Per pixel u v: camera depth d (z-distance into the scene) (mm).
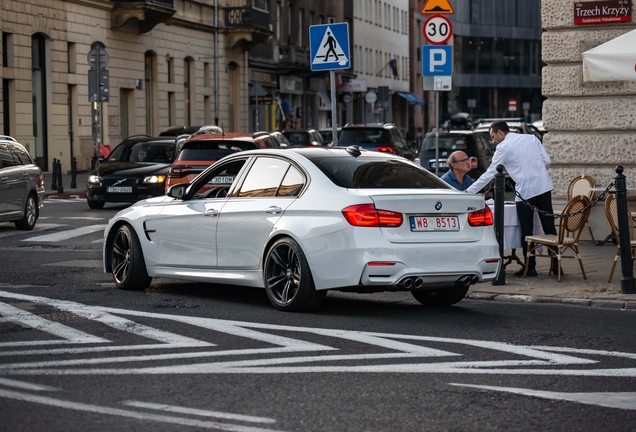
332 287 10914
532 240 14039
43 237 21078
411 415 6969
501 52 126000
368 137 36750
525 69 128125
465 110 124625
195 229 12492
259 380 7957
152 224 13070
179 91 56500
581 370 8352
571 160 18203
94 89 36438
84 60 46781
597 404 7270
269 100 55500
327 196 11086
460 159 14672
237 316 11047
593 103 18000
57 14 44219
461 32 122812
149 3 48781
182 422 6750
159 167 28547
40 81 43781
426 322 10758
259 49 67500
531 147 14438
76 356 8852
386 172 11539
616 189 12594
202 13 59031
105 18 48281
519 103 128250
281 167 11836
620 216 12555
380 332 10086
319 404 7242
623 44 14188
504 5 125875
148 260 13125
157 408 7102
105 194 28125
